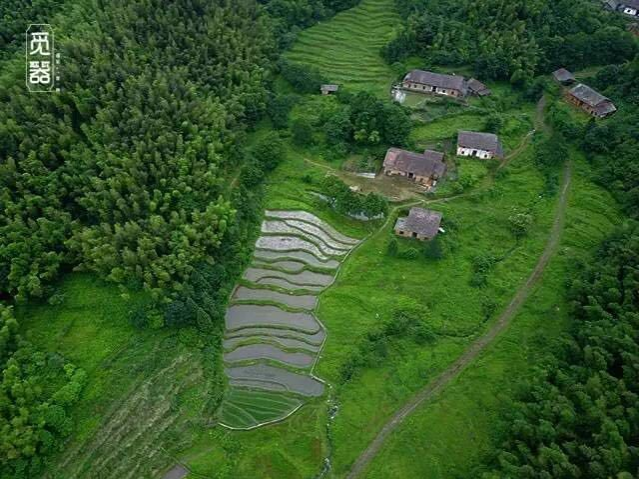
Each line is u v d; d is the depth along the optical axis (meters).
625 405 48.34
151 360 61.22
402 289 68.75
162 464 54.22
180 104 78.81
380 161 84.75
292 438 55.97
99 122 74.06
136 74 81.25
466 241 73.81
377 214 75.50
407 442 54.62
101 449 54.62
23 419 52.31
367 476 52.38
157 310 63.22
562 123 86.12
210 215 69.38
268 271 72.19
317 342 64.88
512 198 79.12
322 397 59.50
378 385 59.62
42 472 52.62
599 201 77.19
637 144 78.56
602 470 43.66
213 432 56.78
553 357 56.41
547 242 72.88
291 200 80.44
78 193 69.25
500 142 85.38
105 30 86.19
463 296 67.31
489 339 63.09
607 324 56.03
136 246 65.62
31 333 60.97
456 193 78.94
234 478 53.16
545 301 65.94
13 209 64.88
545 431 48.16
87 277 66.38
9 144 69.44
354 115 87.25
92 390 58.00
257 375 61.84
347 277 71.00
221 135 80.31
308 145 87.56
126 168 70.19
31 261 63.22
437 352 62.09
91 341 61.66
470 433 54.84
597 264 64.81
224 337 65.38
